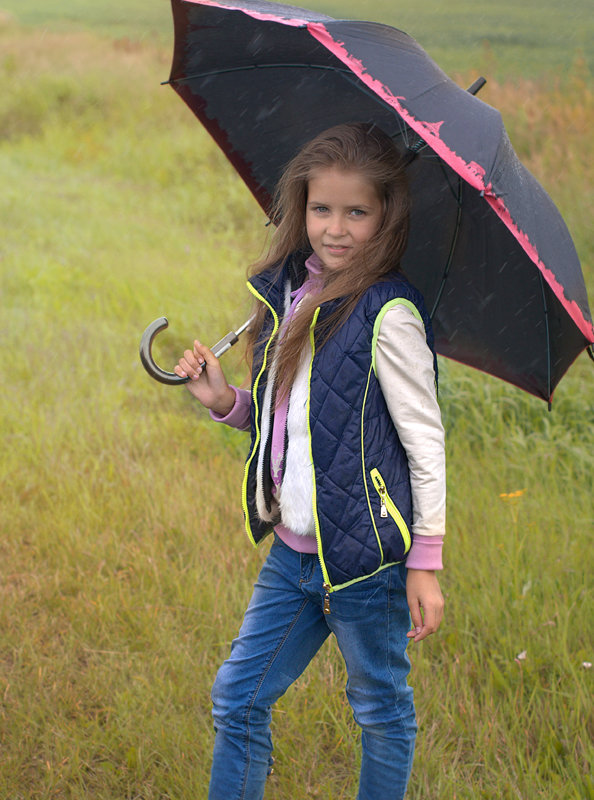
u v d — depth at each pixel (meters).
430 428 1.84
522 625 2.98
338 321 1.82
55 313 6.29
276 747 2.53
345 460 1.81
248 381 2.28
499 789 2.36
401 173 1.93
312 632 2.02
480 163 1.62
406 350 1.80
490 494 3.87
